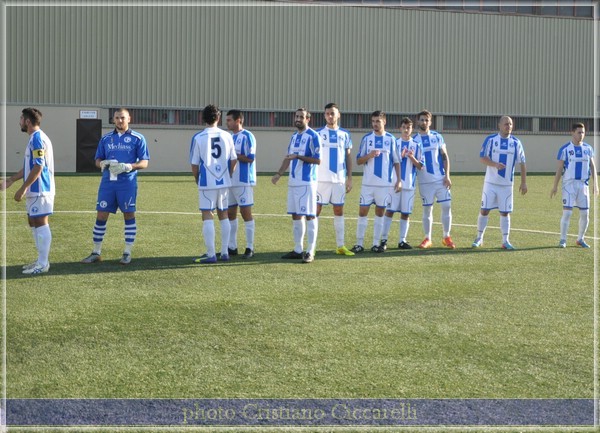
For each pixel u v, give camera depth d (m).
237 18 46.03
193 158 12.85
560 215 22.59
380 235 14.79
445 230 15.60
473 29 50.22
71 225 17.62
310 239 13.26
